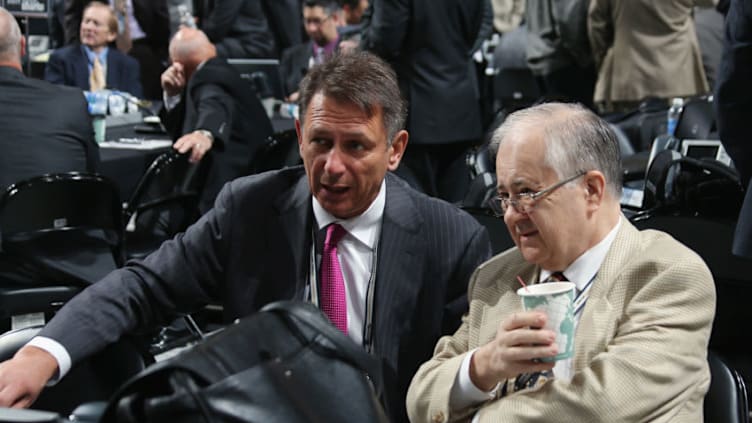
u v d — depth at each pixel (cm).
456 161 544
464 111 529
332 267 205
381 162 198
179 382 126
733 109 294
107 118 534
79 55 627
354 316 206
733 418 177
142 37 769
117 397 126
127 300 208
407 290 204
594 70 649
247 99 461
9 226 344
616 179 179
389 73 198
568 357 163
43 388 203
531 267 189
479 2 525
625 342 170
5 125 373
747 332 268
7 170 373
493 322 188
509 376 168
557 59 653
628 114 480
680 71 573
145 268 212
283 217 210
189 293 213
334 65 196
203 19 769
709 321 173
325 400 135
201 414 125
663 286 172
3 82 376
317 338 141
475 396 176
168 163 407
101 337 203
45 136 377
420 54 516
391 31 506
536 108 179
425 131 521
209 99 445
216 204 216
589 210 176
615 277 175
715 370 181
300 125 201
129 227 445
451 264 208
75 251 358
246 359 133
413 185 482
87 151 390
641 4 562
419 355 207
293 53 721
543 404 168
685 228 284
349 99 192
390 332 202
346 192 196
